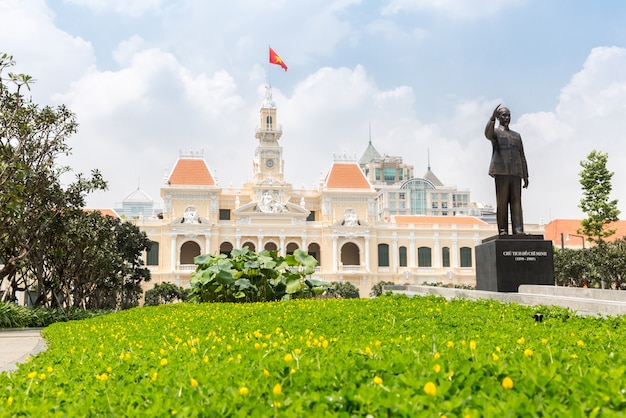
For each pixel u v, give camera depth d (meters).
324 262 83.88
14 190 26.84
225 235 82.50
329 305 18.44
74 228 36.75
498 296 19.06
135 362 7.70
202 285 26.12
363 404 4.71
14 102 28.72
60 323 21.44
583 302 14.58
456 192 166.50
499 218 22.03
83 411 5.23
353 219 85.19
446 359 6.25
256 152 91.69
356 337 9.97
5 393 6.17
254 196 86.12
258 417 4.58
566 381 5.12
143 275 61.50
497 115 22.22
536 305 15.29
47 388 6.36
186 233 80.38
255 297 25.88
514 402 4.39
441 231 87.44
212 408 4.82
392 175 183.50
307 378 5.56
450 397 4.86
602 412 4.17
